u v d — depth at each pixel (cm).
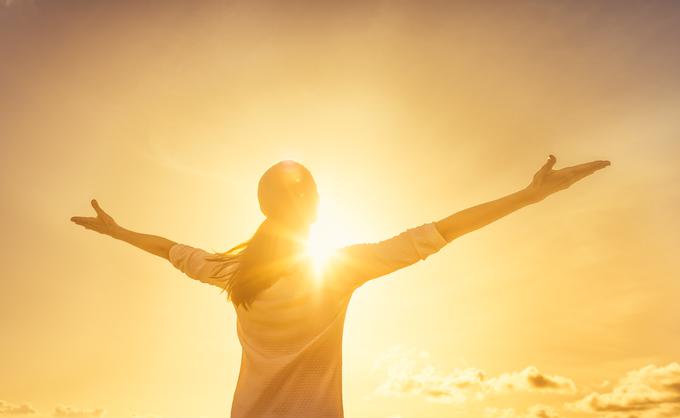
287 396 136
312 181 150
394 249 133
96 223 192
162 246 182
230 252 163
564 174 127
